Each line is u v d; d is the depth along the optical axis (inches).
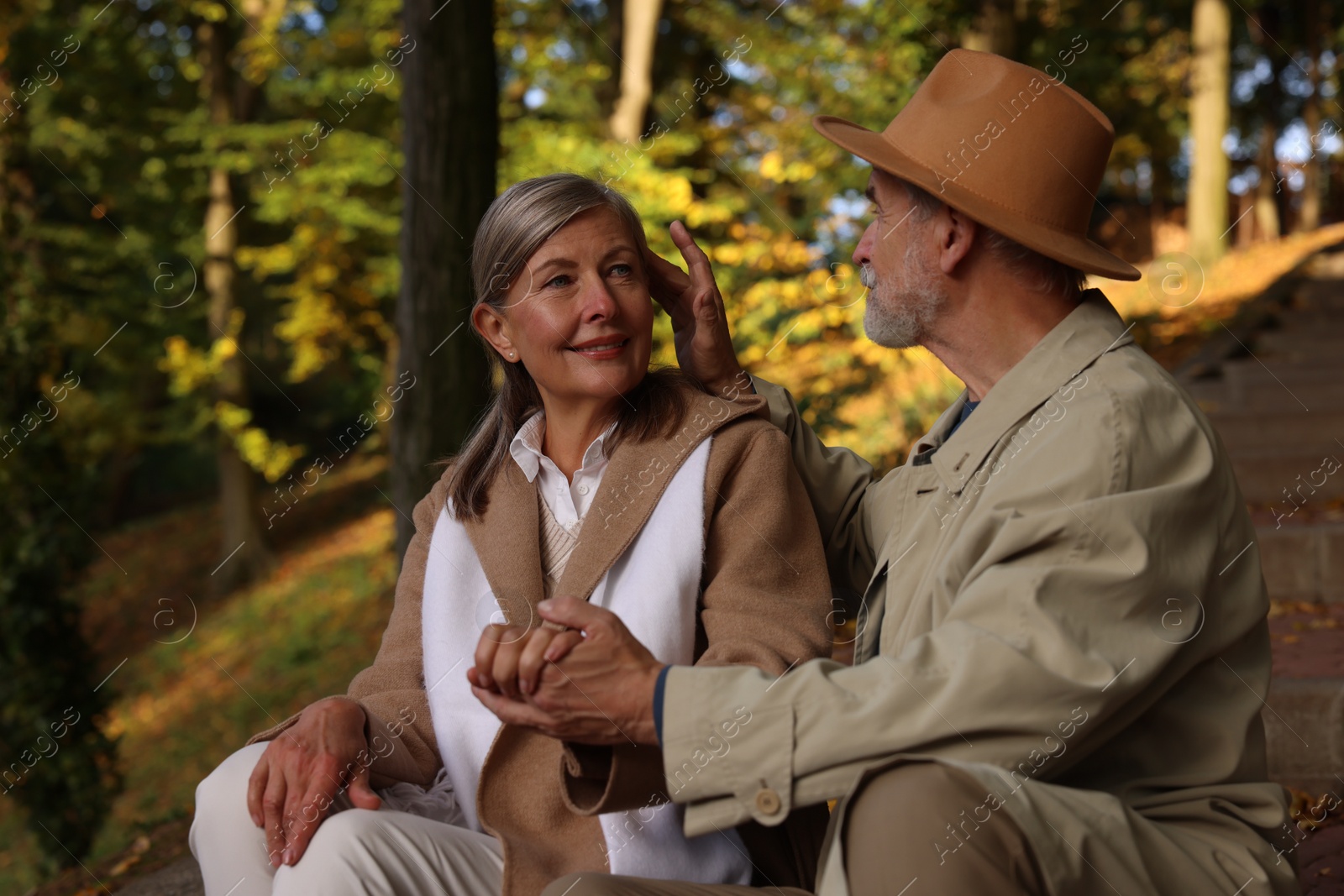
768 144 330.0
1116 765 55.6
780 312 236.4
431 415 168.6
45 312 268.4
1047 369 61.3
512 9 406.9
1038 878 47.3
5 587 245.8
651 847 60.3
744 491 67.3
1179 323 371.2
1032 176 63.9
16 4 438.9
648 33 380.8
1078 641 50.6
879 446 221.3
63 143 493.0
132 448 590.9
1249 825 54.5
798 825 61.7
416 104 168.6
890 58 348.8
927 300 66.3
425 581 71.0
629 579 65.4
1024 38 397.7
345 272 518.6
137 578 682.8
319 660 455.2
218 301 556.7
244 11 497.7
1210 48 589.9
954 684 49.9
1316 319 330.0
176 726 441.4
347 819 56.7
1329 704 106.8
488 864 59.5
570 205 67.6
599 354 67.5
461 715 66.8
